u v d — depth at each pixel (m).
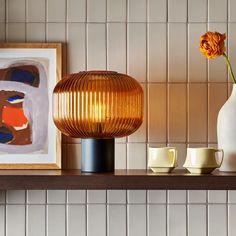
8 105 1.67
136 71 1.69
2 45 1.67
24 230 1.70
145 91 1.70
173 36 1.70
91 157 1.52
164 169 1.52
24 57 1.68
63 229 1.70
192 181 1.44
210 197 1.70
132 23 1.69
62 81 1.52
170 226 1.70
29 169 1.66
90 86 1.48
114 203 1.70
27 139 1.67
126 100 1.49
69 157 1.68
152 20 1.69
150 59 1.69
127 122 1.49
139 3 1.69
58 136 1.66
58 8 1.69
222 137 1.55
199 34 1.70
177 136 1.69
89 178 1.44
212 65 1.70
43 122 1.67
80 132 1.50
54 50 1.67
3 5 1.69
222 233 1.70
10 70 1.67
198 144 1.69
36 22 1.69
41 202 1.70
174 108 1.69
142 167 1.69
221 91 1.69
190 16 1.70
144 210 1.70
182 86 1.70
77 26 1.69
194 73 1.70
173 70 1.69
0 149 1.66
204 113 1.69
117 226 1.70
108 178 1.44
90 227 1.70
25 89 1.67
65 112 1.49
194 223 1.70
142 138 1.69
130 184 1.44
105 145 1.52
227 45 1.70
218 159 1.51
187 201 1.70
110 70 1.69
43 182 1.44
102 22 1.69
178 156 1.69
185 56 1.70
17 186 1.45
